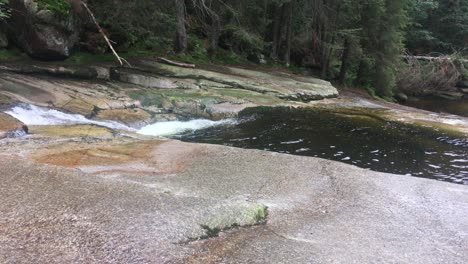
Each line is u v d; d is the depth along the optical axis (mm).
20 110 9297
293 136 10766
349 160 9133
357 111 14211
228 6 18781
